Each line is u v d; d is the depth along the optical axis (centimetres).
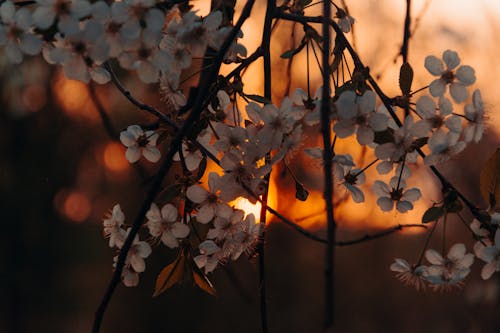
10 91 342
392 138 97
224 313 418
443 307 321
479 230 101
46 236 458
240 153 99
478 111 98
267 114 99
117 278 98
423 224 100
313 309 432
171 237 101
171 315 430
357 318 449
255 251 103
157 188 96
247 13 95
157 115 102
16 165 420
